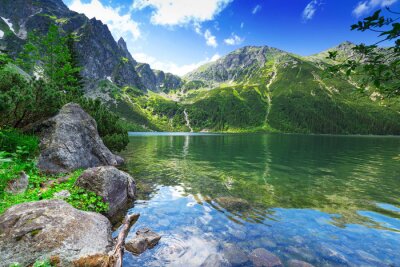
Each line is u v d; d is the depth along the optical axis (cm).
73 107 1930
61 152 1538
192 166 2438
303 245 830
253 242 843
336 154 3869
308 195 1443
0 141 1315
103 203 1025
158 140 7400
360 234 920
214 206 1203
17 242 616
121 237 760
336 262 733
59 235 662
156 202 1247
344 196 1428
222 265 700
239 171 2208
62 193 1017
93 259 631
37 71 3906
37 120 1845
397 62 346
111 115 2775
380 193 1505
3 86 1641
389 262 738
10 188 938
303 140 8388
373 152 4316
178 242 830
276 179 1888
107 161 1972
